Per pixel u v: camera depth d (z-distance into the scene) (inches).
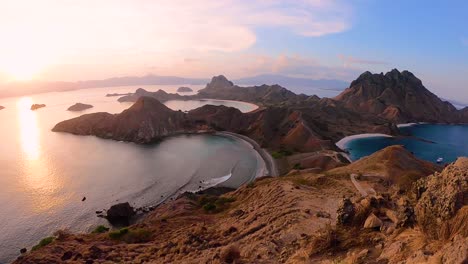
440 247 446.0
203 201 2997.0
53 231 3075.8
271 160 6363.2
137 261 1161.4
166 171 5418.3
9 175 5024.6
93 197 4047.7
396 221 652.1
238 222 1615.4
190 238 1302.9
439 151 7760.8
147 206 3767.2
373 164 3152.1
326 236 708.7
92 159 6328.7
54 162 5959.6
